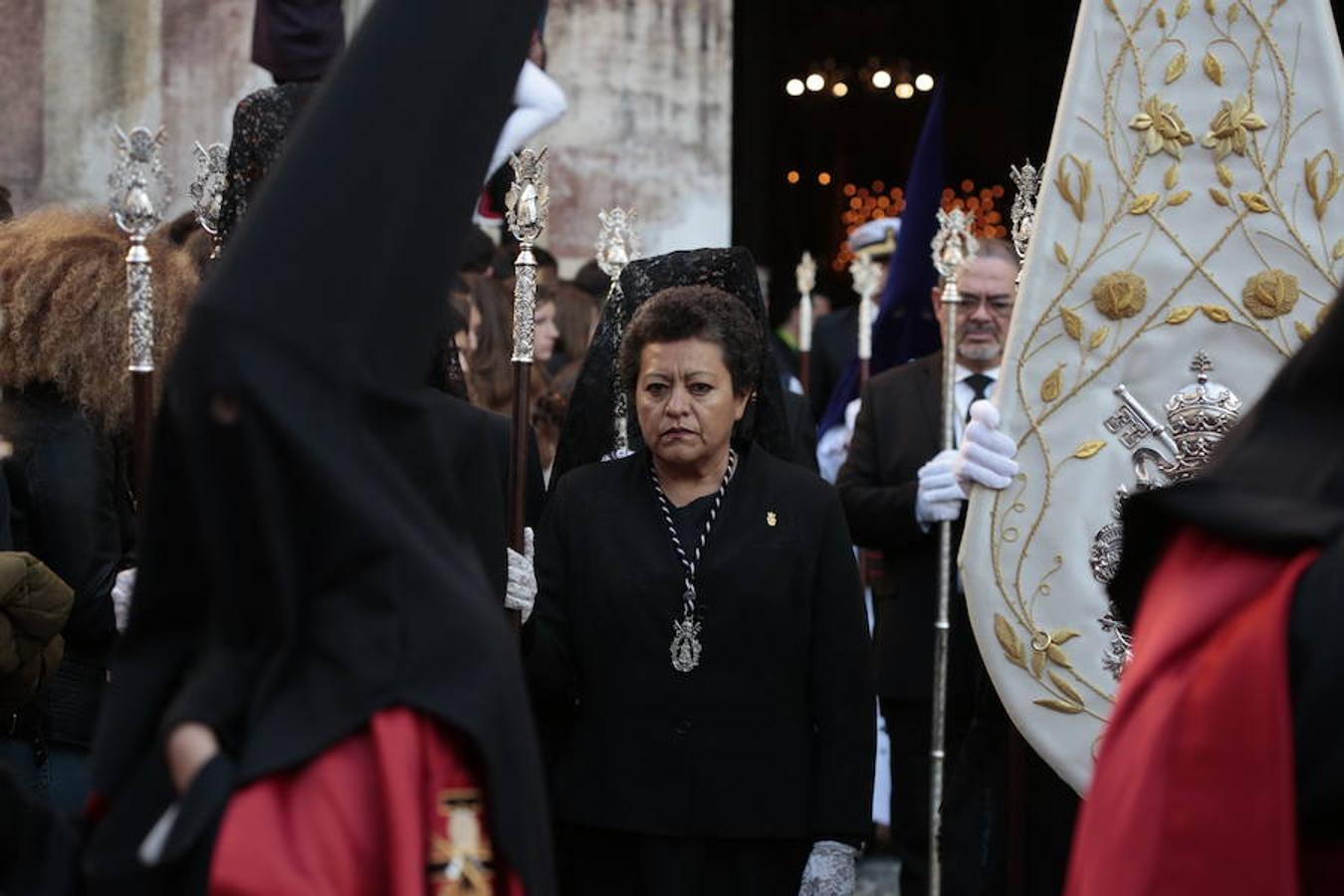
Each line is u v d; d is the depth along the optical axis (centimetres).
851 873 1062
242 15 2273
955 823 1170
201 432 560
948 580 1272
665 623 1058
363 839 560
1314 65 1030
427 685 566
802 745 1065
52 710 1003
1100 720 1044
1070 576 1045
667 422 1063
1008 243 1509
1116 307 1041
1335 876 576
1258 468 610
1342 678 569
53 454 1003
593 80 2327
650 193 2341
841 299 4862
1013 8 4728
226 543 566
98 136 2277
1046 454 1048
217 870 551
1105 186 1044
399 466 589
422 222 588
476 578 591
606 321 1220
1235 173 1035
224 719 570
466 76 596
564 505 1098
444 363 961
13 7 2262
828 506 1084
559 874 1088
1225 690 579
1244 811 573
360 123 580
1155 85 1038
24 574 923
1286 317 1032
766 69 4625
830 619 1070
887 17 4834
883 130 4925
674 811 1046
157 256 1032
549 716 1093
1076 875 610
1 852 639
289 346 563
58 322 1009
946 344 1299
